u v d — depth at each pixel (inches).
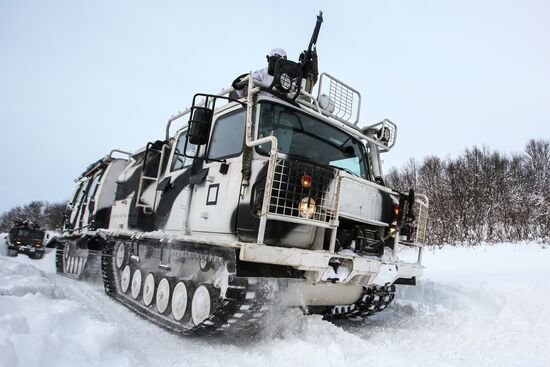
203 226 179.3
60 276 411.2
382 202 185.3
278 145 174.6
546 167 1259.2
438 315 219.3
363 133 231.9
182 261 198.2
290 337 165.2
